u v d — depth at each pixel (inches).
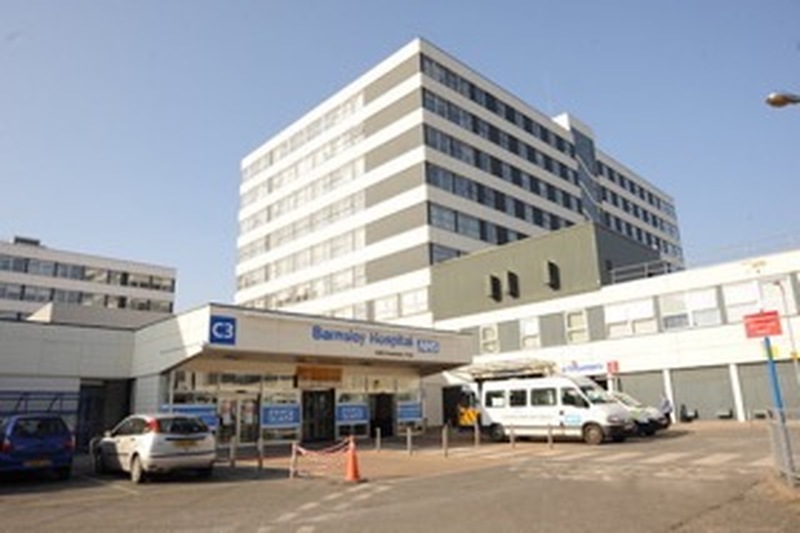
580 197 2336.4
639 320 1277.1
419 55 1800.0
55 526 339.6
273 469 634.8
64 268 2955.2
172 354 832.3
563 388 861.8
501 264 1528.1
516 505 374.6
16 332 863.1
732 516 315.3
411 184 1738.4
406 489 466.9
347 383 1072.2
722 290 1178.6
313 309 1994.3
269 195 2320.4
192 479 554.3
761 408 1098.7
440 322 1616.6
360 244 1862.7
